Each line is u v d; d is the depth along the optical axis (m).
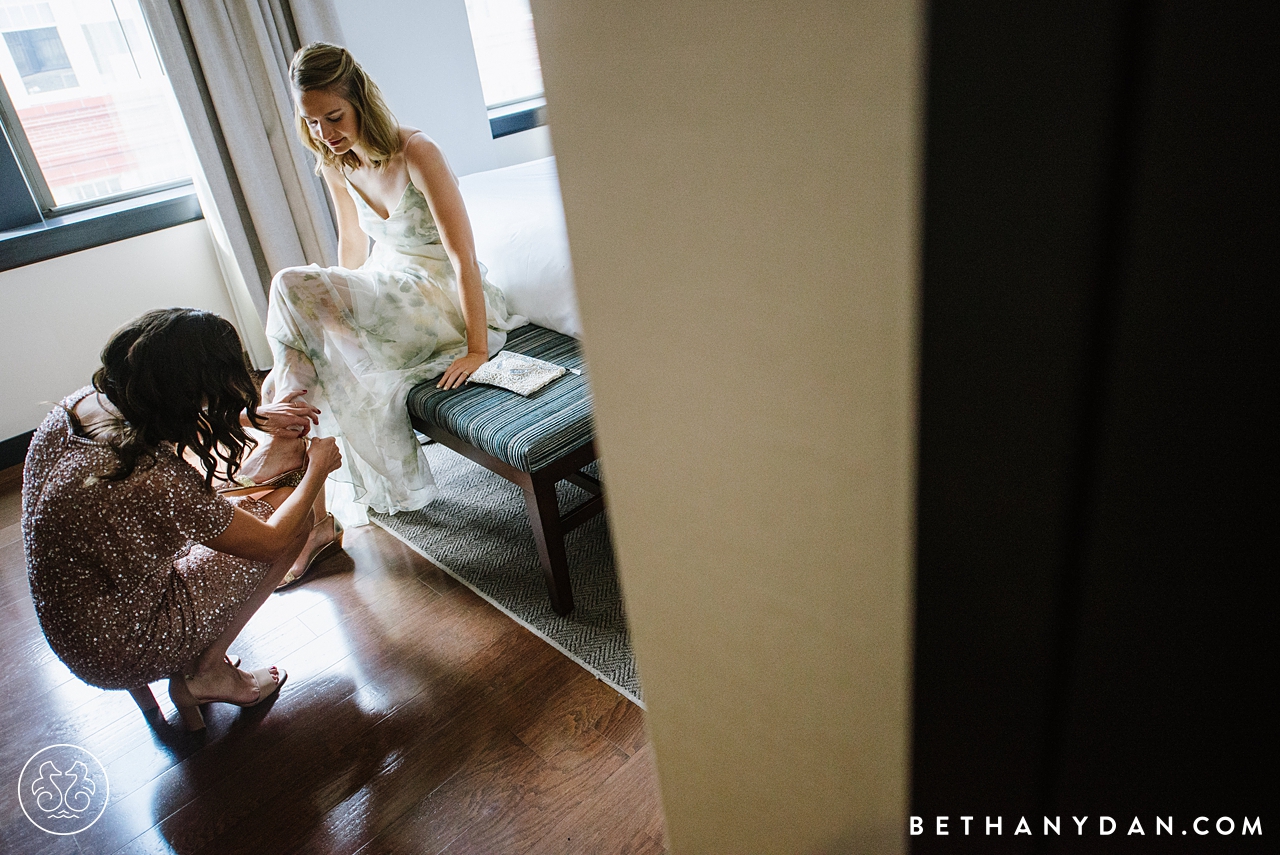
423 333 2.04
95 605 1.39
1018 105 0.27
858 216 0.36
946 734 0.45
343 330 1.93
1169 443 0.30
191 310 1.38
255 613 1.83
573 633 1.76
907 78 0.31
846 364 0.40
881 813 0.56
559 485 2.33
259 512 1.80
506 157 4.27
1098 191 0.28
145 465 1.34
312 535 2.03
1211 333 0.27
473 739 1.52
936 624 0.42
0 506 2.57
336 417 1.98
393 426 2.02
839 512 0.45
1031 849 0.46
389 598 1.94
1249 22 0.22
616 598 1.86
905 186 0.33
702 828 0.77
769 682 0.58
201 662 1.58
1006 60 0.27
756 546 0.52
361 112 1.86
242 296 3.23
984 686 0.41
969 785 0.46
